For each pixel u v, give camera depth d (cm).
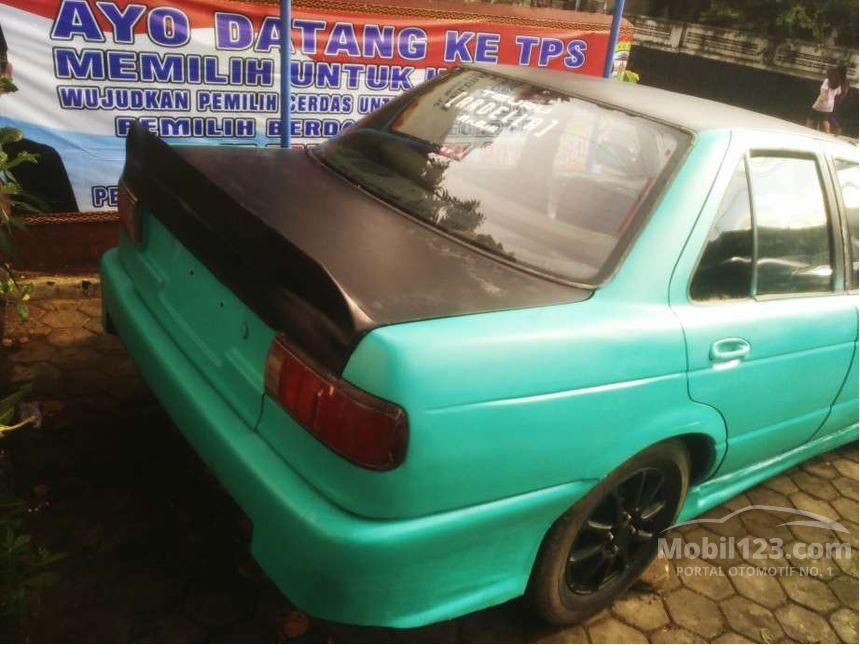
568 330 185
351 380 160
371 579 167
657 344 203
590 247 212
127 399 304
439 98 275
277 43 407
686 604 255
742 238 236
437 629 225
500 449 174
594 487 204
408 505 165
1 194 301
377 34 435
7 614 184
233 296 194
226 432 184
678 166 223
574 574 225
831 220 273
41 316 360
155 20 374
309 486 170
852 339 277
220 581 227
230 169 240
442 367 162
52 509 242
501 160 242
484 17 464
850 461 363
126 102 384
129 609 213
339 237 201
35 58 356
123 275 251
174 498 254
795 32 1633
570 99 255
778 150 251
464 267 199
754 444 262
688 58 1738
